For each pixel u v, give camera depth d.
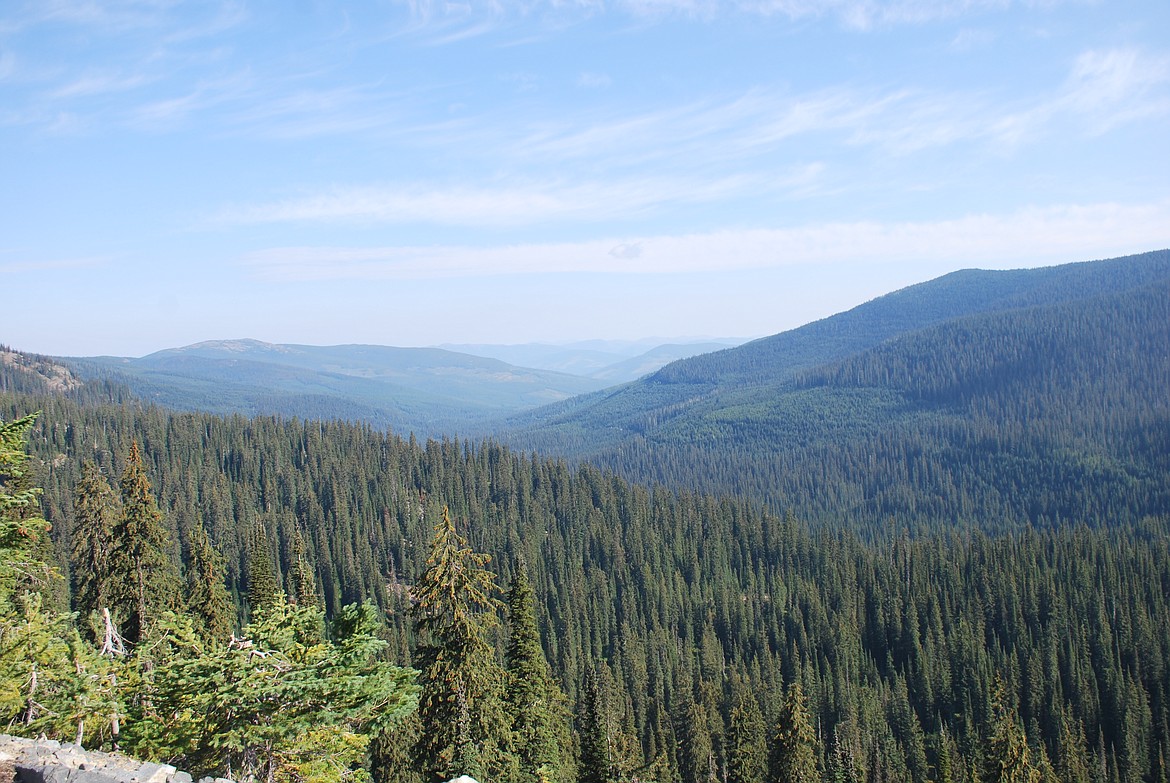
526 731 40.59
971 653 124.94
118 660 21.22
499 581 142.25
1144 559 170.50
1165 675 123.81
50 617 22.27
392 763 41.75
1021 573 156.25
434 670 30.55
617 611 148.75
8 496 21.80
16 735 18.17
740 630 143.62
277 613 19.23
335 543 147.25
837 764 75.81
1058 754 99.44
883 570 166.75
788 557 181.88
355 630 19.19
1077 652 129.00
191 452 189.38
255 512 160.88
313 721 17.30
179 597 46.28
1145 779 103.88
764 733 74.81
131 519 41.66
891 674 129.88
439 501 185.25
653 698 106.94
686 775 77.19
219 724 17.28
